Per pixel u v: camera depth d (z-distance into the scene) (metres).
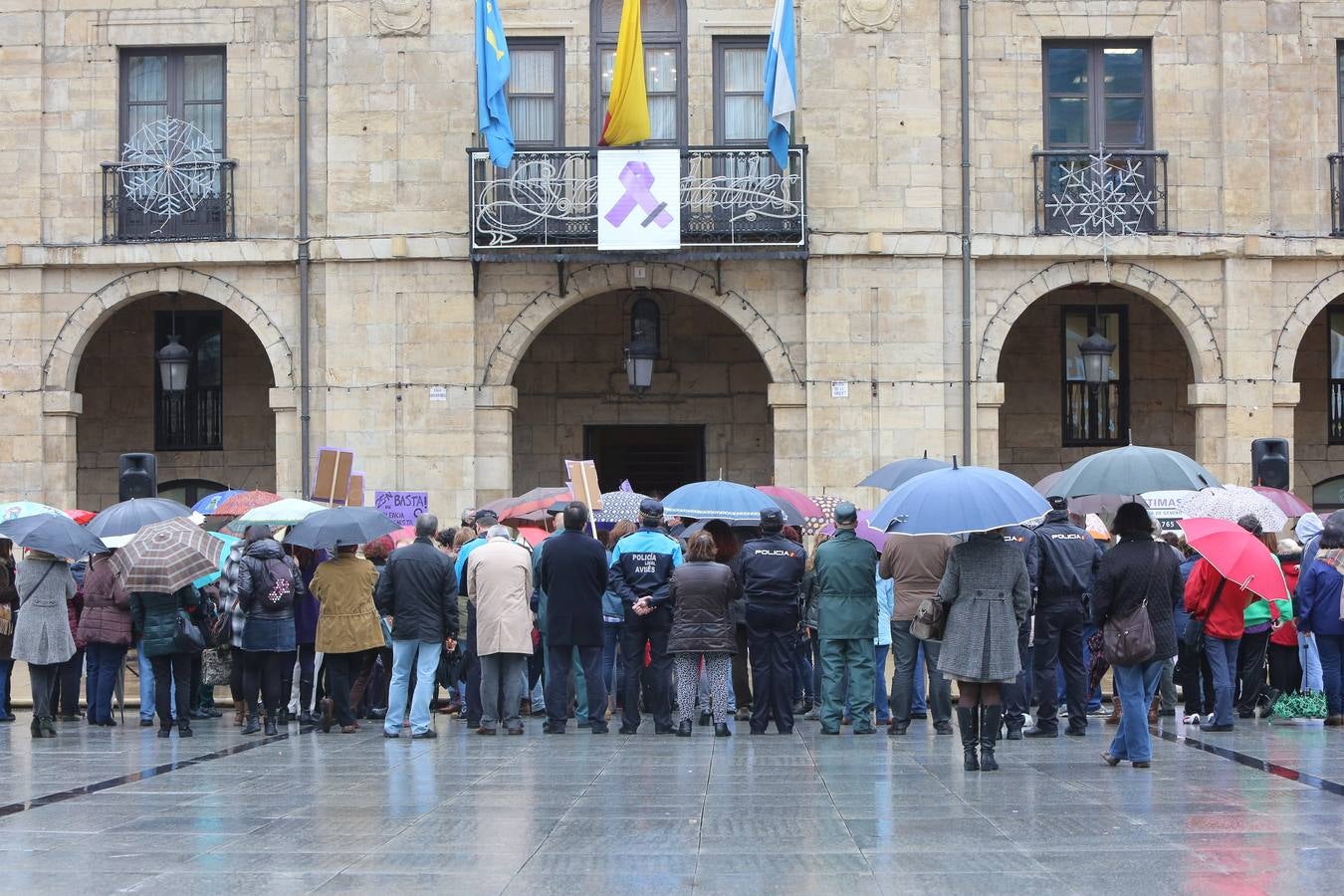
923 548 14.38
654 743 14.00
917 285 22.67
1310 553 15.24
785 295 22.88
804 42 22.75
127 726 16.03
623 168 21.95
